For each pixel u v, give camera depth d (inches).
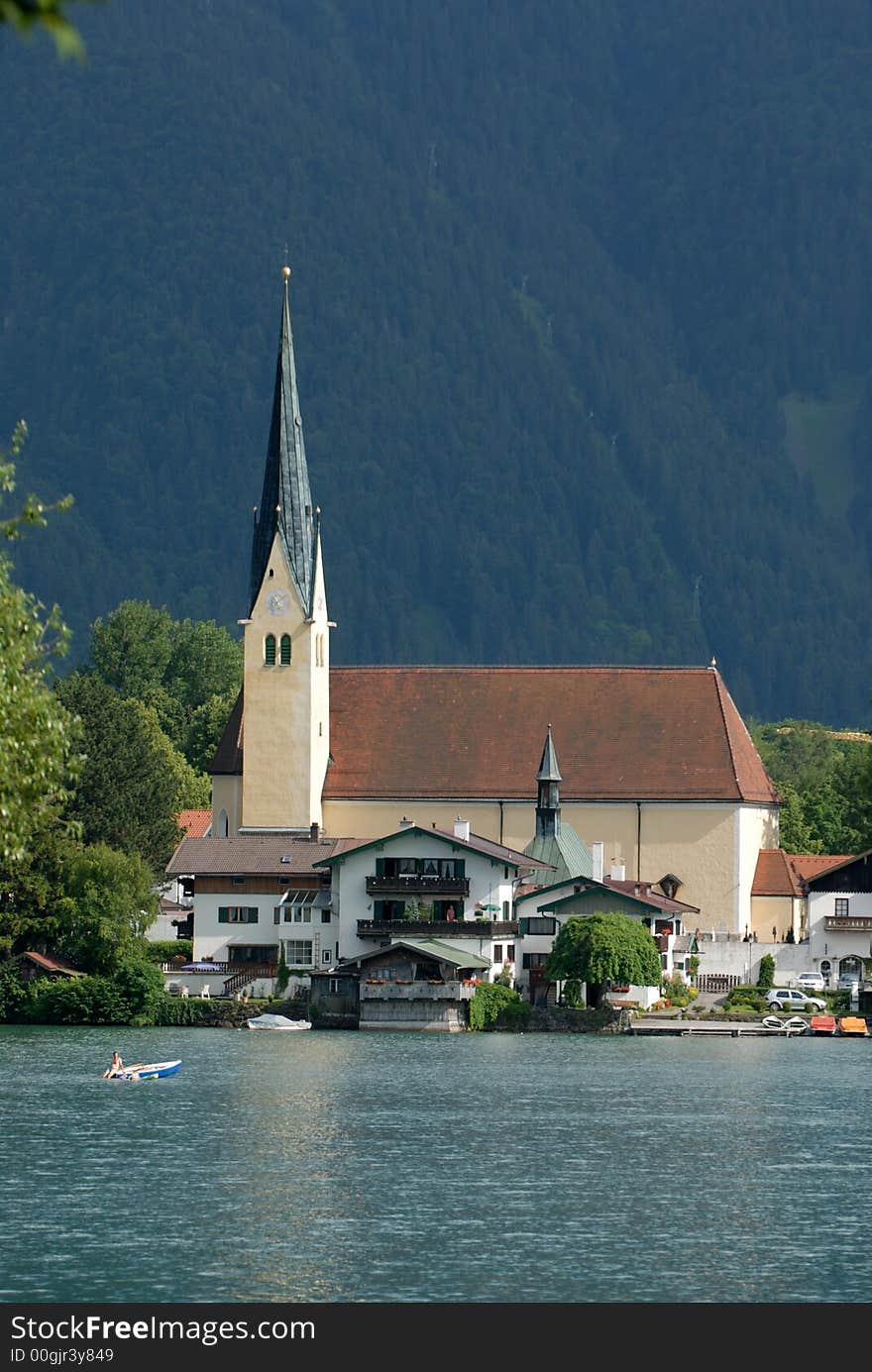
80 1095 6939.0
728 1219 4822.8
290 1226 4690.0
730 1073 7731.3
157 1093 6988.2
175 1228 4660.4
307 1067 7805.1
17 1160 5580.7
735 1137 6067.9
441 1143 5915.4
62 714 3565.5
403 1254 4436.5
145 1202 4980.3
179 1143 5876.0
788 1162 5625.0
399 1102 6801.2
